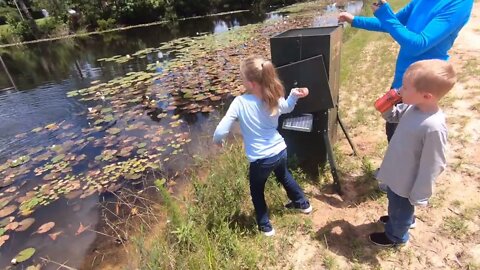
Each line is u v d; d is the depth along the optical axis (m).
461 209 2.49
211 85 7.14
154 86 7.52
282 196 2.90
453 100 4.13
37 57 15.61
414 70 1.73
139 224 3.23
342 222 2.56
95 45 17.69
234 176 3.18
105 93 7.52
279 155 2.36
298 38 2.63
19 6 26.81
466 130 3.46
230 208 2.79
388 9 2.15
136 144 4.96
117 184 4.05
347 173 3.13
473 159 3.00
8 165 4.86
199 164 4.06
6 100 8.23
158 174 4.13
